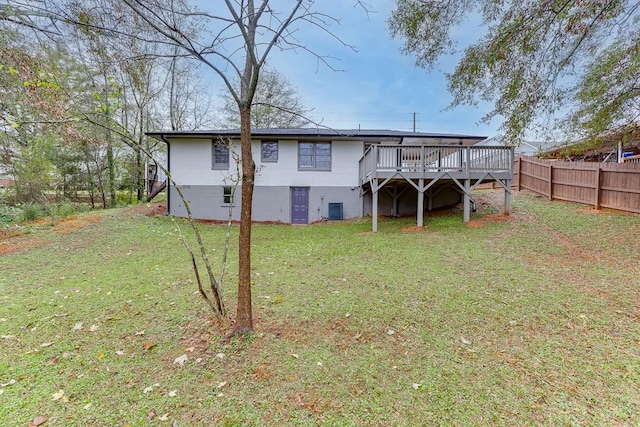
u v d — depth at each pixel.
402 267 5.56
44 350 2.99
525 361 2.71
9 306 4.12
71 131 5.38
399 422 2.05
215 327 3.40
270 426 2.04
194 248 7.66
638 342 2.96
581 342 2.99
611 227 7.48
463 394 2.31
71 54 5.83
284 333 3.26
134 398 2.31
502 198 12.05
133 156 18.11
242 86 3.03
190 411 2.18
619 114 6.84
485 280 4.75
